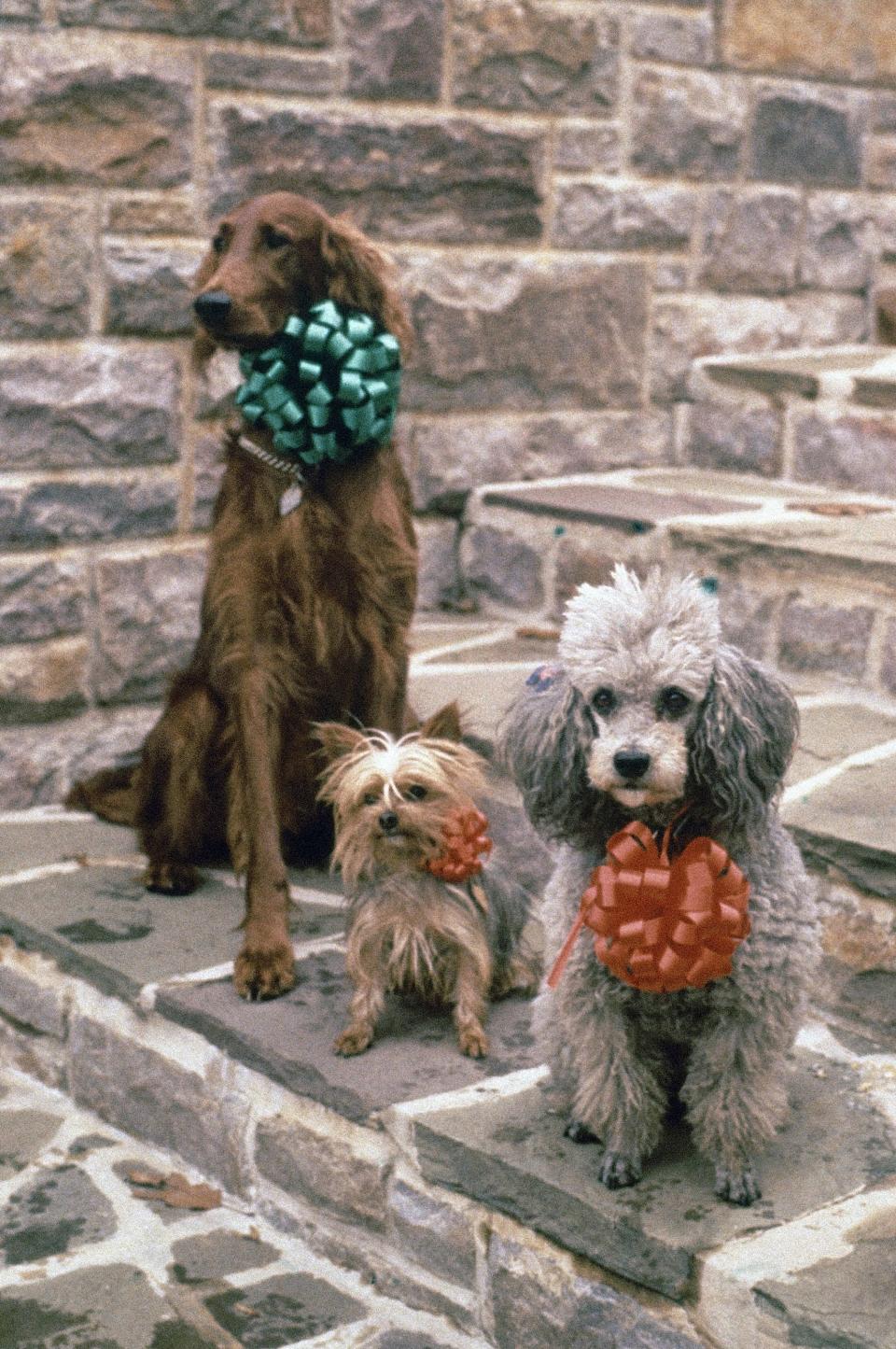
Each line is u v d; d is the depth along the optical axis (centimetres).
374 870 335
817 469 558
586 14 552
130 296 477
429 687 459
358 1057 334
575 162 562
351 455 389
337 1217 329
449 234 540
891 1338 242
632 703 256
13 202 454
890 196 653
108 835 466
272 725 396
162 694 505
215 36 479
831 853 340
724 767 257
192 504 500
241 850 398
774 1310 252
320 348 374
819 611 441
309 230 383
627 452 597
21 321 461
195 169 482
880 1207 276
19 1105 398
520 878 411
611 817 276
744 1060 273
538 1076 326
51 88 454
